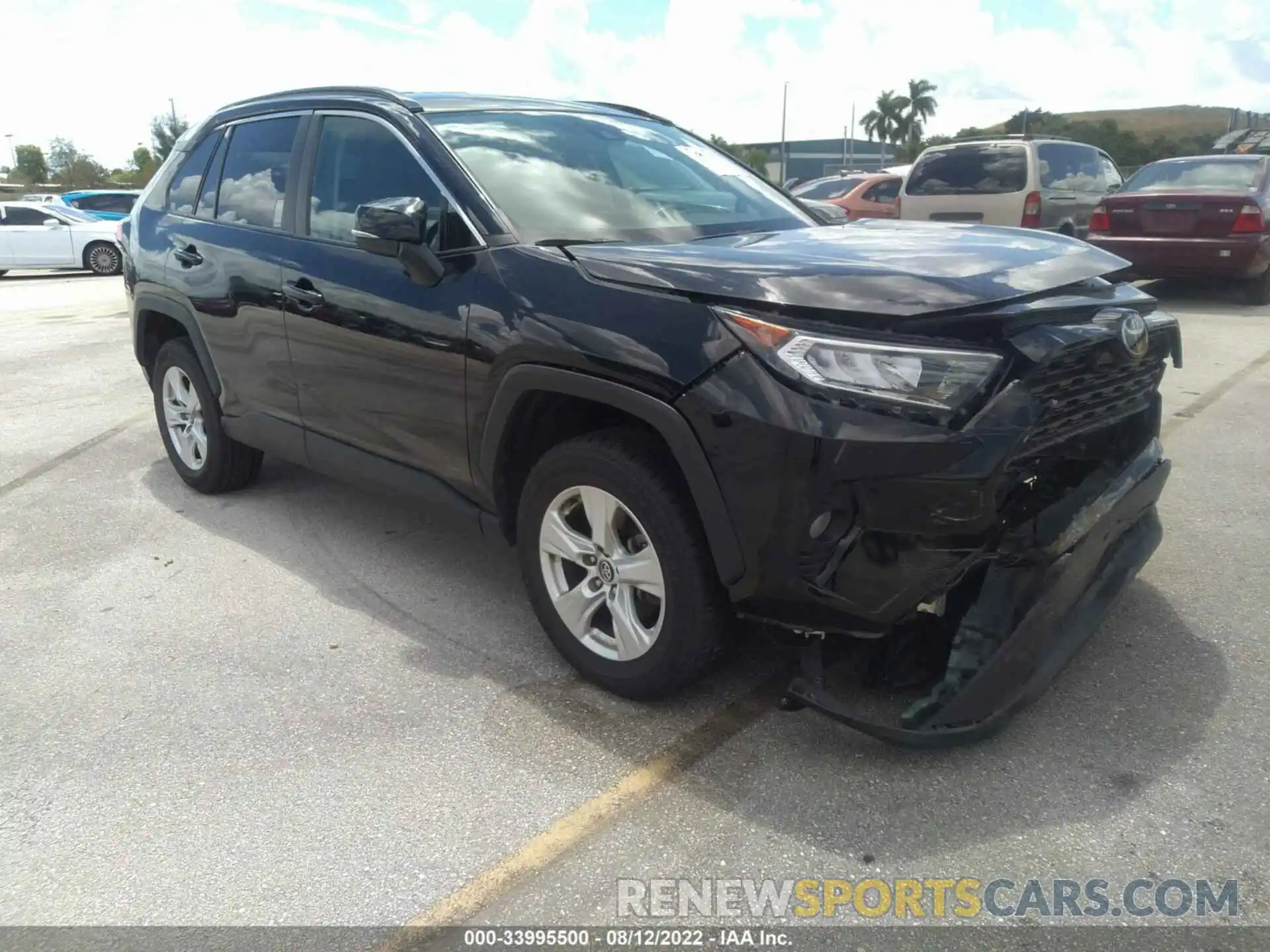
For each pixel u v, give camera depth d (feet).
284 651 11.36
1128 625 11.21
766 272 8.60
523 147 12.00
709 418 8.36
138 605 12.67
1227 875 7.47
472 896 7.53
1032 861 7.68
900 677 9.45
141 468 18.53
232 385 14.71
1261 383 22.31
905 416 7.88
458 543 14.49
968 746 9.07
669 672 9.44
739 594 8.72
